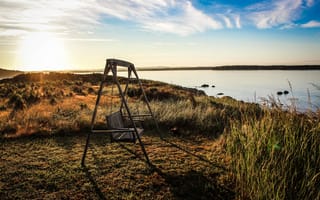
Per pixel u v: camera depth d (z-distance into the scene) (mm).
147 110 9172
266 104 4348
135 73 6227
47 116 8344
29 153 5363
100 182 3947
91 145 6012
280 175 2955
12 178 4078
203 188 3746
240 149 4031
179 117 8281
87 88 21328
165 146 5965
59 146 5898
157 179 4055
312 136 3281
